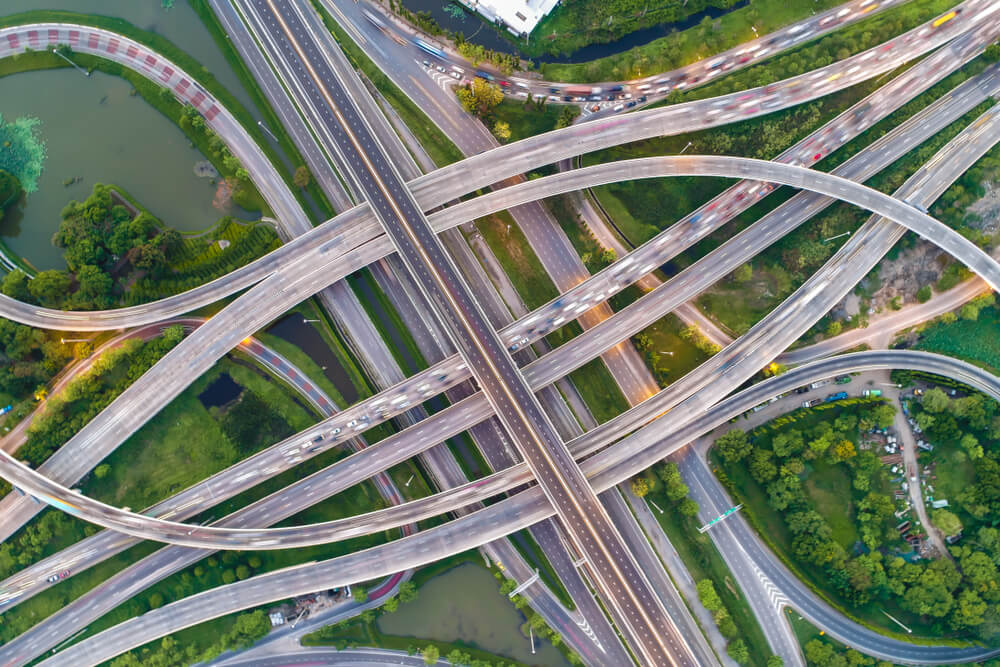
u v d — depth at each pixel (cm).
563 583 18425
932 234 18375
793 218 18738
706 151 18788
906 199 18625
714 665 18150
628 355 18962
